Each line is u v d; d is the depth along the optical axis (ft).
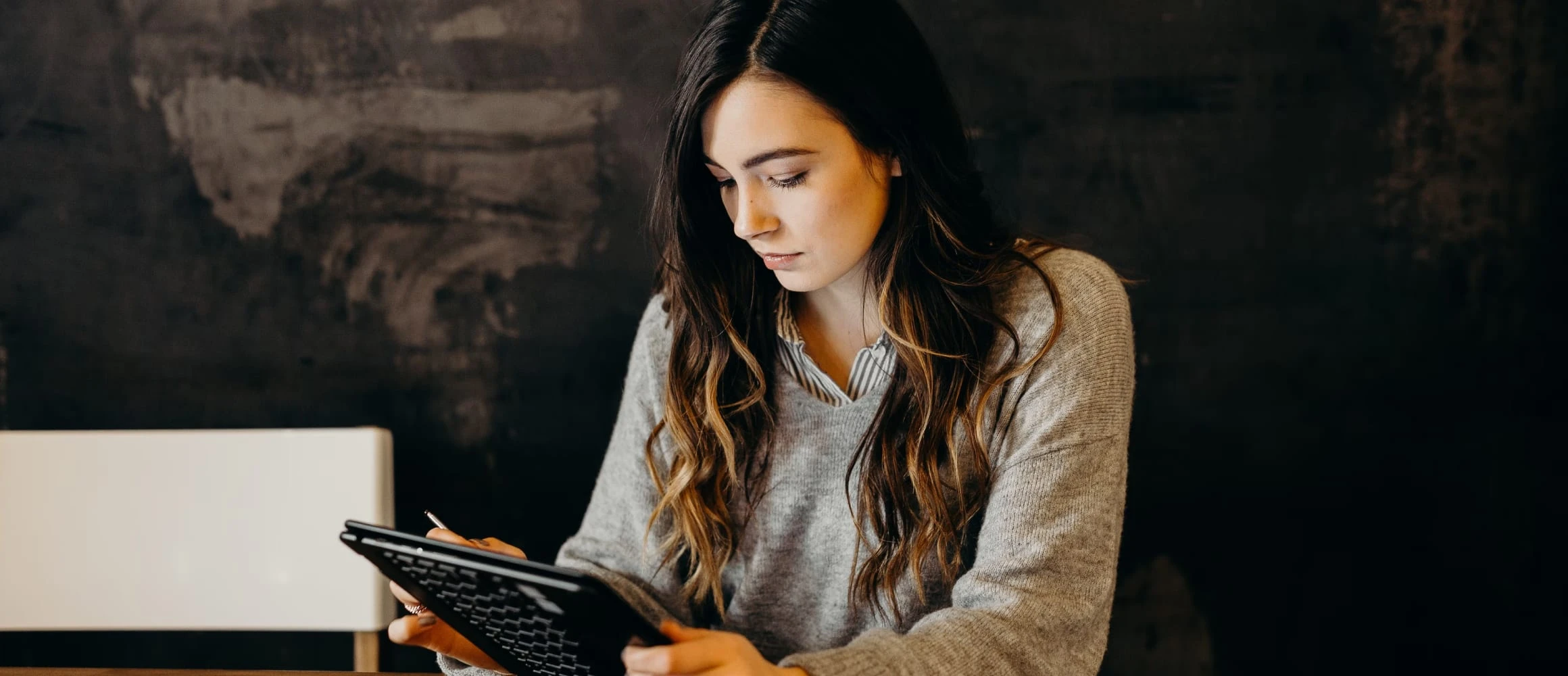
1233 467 5.81
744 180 3.16
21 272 5.97
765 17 3.07
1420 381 5.73
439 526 3.11
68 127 5.89
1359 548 5.82
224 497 5.20
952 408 3.53
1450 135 5.59
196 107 5.86
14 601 5.19
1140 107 5.64
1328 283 5.69
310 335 5.97
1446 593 5.83
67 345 5.99
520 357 5.95
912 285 3.49
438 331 5.95
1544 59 5.53
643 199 5.83
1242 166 5.65
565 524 6.02
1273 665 5.90
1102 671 5.97
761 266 3.71
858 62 3.08
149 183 5.91
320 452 5.19
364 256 5.92
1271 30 5.58
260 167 5.88
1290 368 5.74
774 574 3.91
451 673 3.33
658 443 3.97
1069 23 5.63
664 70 5.75
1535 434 5.74
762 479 3.86
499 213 5.87
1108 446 3.43
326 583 5.14
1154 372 5.77
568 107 5.80
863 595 3.70
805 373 3.83
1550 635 5.82
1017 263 3.56
